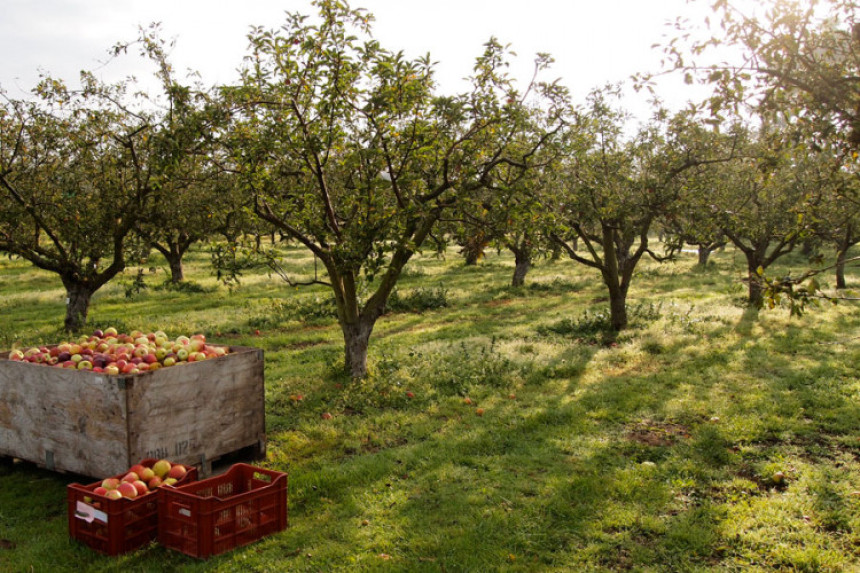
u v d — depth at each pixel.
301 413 9.00
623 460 6.98
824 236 15.56
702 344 13.41
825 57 5.75
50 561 4.88
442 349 13.41
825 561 4.76
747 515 5.58
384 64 8.91
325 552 4.99
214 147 9.85
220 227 12.86
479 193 12.34
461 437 7.80
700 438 7.61
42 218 15.03
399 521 5.56
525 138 12.10
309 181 11.45
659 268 34.16
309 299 21.73
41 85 13.42
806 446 7.36
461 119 9.91
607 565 4.84
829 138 5.57
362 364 10.82
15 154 13.56
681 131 14.12
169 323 17.25
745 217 15.22
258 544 5.14
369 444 7.80
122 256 15.86
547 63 9.88
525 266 26.38
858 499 5.77
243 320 17.80
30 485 6.50
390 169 9.82
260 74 9.65
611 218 14.83
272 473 5.50
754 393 9.55
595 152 15.30
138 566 4.79
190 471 5.82
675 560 4.89
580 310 19.56
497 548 5.05
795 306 5.00
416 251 10.08
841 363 11.28
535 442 7.64
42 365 6.56
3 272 32.12
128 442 5.93
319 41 9.16
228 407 6.91
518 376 10.83
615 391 9.82
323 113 9.30
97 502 5.05
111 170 14.57
